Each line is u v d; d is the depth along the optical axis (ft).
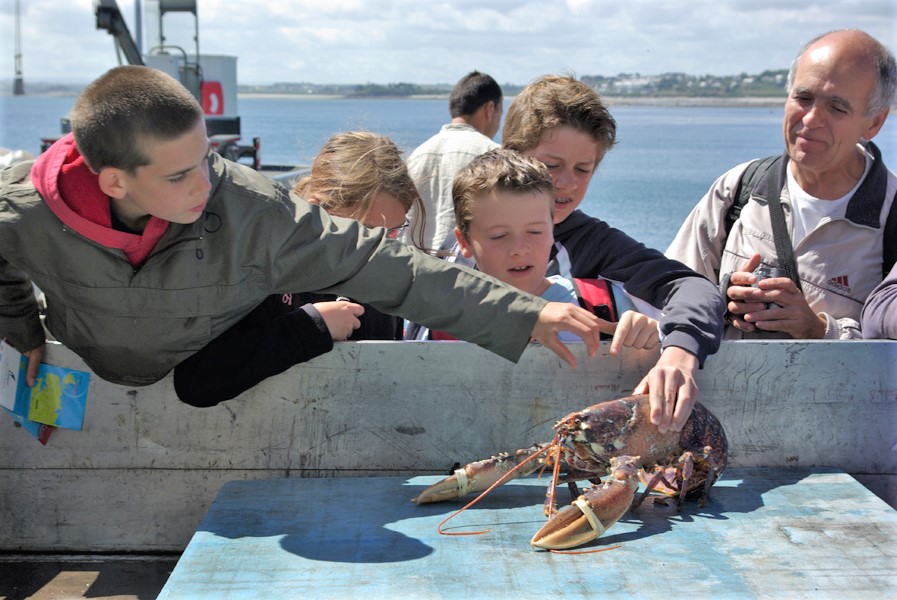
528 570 6.13
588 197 64.49
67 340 7.56
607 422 6.84
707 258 11.00
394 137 11.64
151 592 7.71
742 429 8.07
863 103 9.37
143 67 6.56
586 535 6.42
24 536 8.37
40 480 8.25
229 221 6.99
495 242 8.55
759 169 10.67
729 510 7.15
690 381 7.17
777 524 6.84
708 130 207.51
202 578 6.06
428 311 7.35
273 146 137.08
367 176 9.27
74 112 6.46
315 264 7.22
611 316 8.89
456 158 15.12
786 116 9.89
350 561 6.29
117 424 8.07
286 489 7.61
